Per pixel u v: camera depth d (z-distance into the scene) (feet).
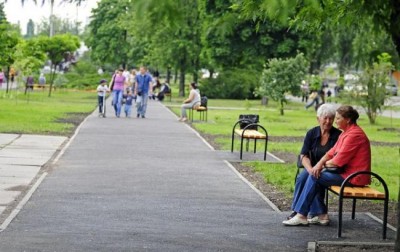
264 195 75.05
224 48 328.08
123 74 199.00
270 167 98.17
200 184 80.74
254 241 53.57
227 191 76.59
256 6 39.88
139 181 81.20
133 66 479.00
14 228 55.16
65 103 265.34
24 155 101.35
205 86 371.35
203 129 161.07
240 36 320.91
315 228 59.26
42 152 106.01
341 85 229.66
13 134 131.75
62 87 408.67
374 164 108.58
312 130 62.85
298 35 319.06
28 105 236.02
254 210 66.28
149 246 50.49
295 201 60.39
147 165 95.35
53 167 90.79
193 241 52.65
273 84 236.84
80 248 49.26
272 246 52.19
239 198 72.49
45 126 151.33
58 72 481.46
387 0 41.63
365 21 48.11
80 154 105.29
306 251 51.01
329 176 59.00
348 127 60.03
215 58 339.36
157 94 332.19
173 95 391.24
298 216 59.77
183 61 375.25
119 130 149.38
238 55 332.60
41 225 56.59
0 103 238.07
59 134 135.85
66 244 50.34
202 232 55.98
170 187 77.82
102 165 93.81
